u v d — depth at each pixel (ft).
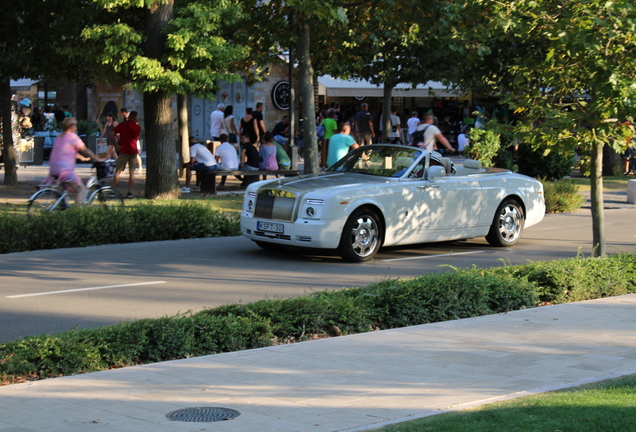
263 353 24.80
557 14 38.45
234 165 78.74
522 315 31.30
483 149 88.94
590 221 67.05
